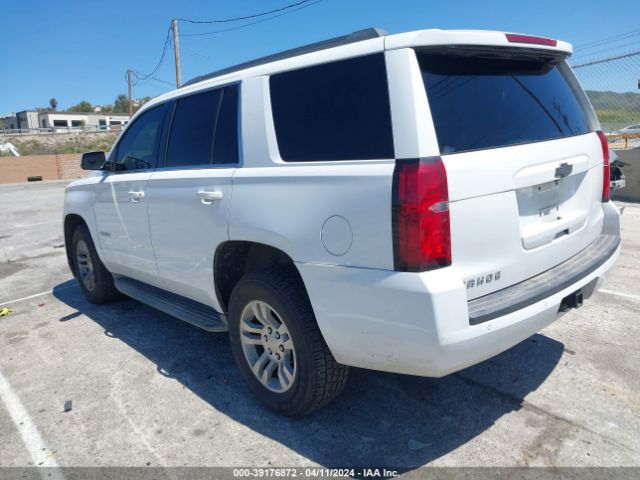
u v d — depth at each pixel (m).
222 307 3.46
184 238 3.53
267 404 3.12
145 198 3.89
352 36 2.69
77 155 37.47
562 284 2.64
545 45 2.78
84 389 3.55
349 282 2.44
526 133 2.68
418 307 2.22
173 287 3.92
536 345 3.78
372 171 2.36
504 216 2.45
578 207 3.04
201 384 3.53
